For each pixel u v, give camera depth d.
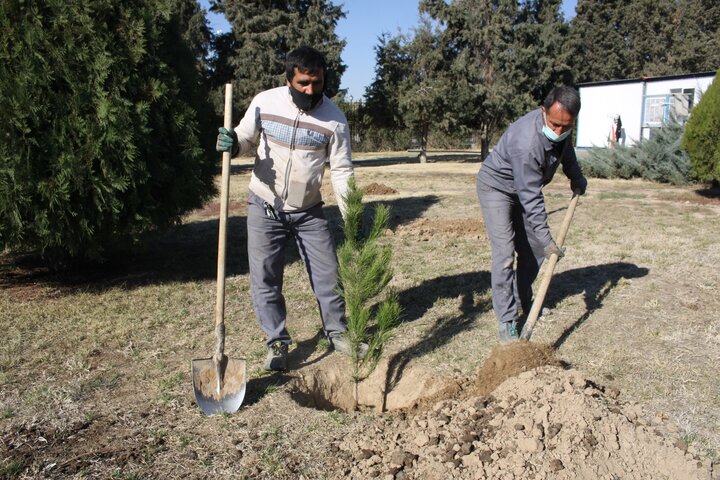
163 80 5.78
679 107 23.23
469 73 27.31
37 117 5.07
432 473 2.78
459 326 4.90
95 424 3.36
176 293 5.88
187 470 2.92
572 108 3.65
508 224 4.34
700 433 3.20
